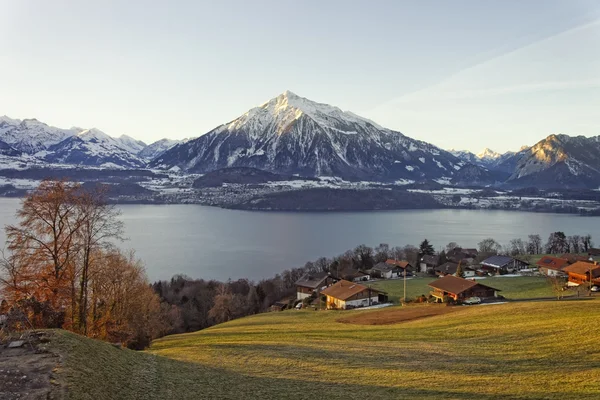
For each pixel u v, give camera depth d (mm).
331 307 84625
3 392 15992
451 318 50188
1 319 24172
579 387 23406
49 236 31828
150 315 56812
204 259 157750
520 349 32500
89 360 21156
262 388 23984
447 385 24969
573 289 80375
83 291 33594
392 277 124375
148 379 22328
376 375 27297
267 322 65188
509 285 93875
